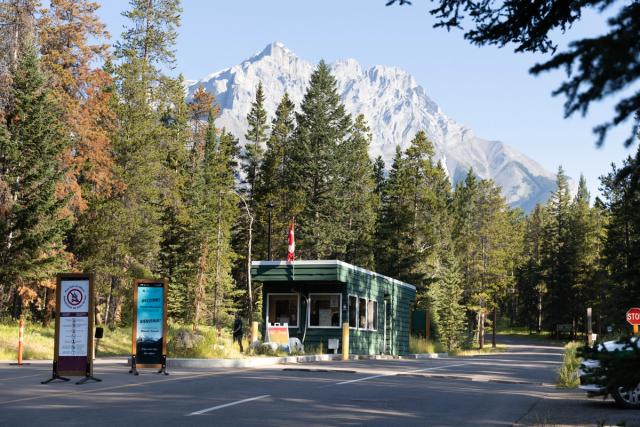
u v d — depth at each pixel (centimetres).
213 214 7162
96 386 1678
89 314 1809
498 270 9631
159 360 2092
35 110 4009
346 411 1295
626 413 1349
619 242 5812
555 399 1633
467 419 1235
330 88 8319
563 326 10562
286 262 3612
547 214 14300
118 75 6241
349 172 8644
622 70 378
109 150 5497
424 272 7762
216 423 1095
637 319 2686
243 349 3122
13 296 5353
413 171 8450
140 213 5734
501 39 671
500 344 9894
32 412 1194
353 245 8581
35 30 4191
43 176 4038
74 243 5262
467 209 10431
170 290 6488
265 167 8588
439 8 664
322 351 3578
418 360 3703
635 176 510
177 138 7744
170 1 7775
